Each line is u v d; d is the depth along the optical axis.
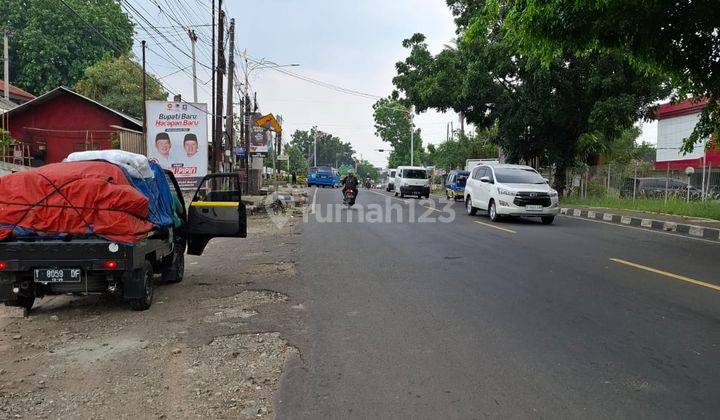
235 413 3.73
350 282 7.81
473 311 6.16
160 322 5.97
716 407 3.73
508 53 22.61
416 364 4.56
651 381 4.16
